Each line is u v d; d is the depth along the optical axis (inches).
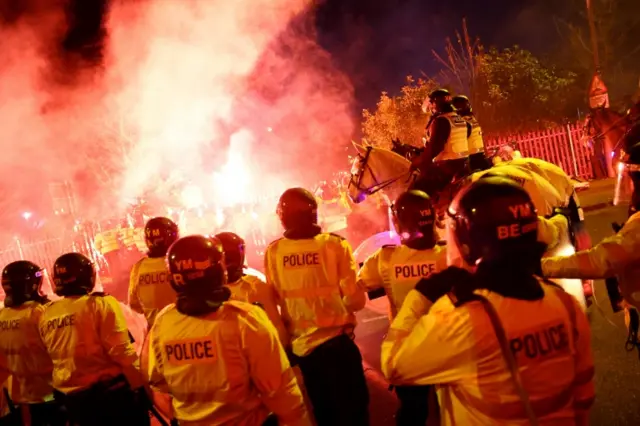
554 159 733.9
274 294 171.6
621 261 129.6
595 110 447.5
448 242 93.7
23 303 171.2
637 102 352.5
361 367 172.9
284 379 112.6
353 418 168.7
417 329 86.5
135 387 157.1
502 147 289.1
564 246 195.3
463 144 241.9
